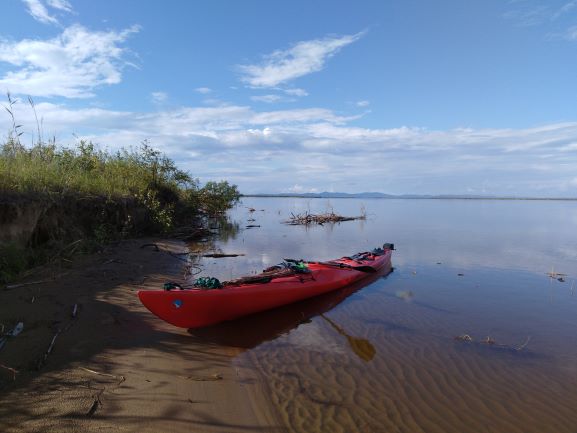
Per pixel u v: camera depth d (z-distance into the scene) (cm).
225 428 387
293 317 757
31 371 429
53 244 904
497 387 496
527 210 5997
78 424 352
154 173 1816
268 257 1373
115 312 639
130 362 491
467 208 6738
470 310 816
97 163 1547
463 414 435
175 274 972
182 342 592
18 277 712
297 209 5253
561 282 1065
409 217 3859
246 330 678
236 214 3812
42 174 944
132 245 1259
